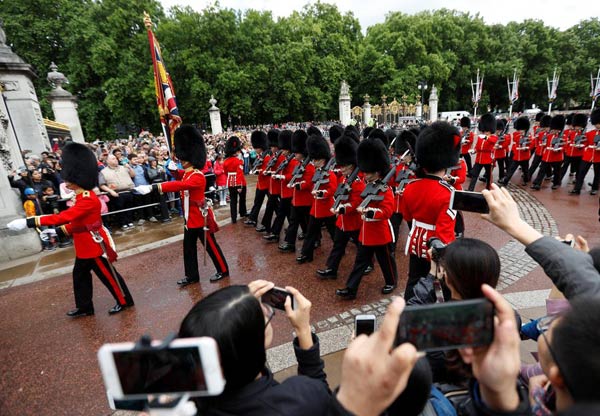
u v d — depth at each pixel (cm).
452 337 85
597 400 69
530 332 193
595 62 4297
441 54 4175
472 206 174
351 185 436
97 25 2859
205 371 77
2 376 315
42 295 461
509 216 141
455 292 164
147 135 2133
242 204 784
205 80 3100
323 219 538
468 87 4425
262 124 3656
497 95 4631
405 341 85
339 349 313
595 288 115
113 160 744
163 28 2962
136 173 770
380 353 77
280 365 297
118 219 759
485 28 4388
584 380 70
